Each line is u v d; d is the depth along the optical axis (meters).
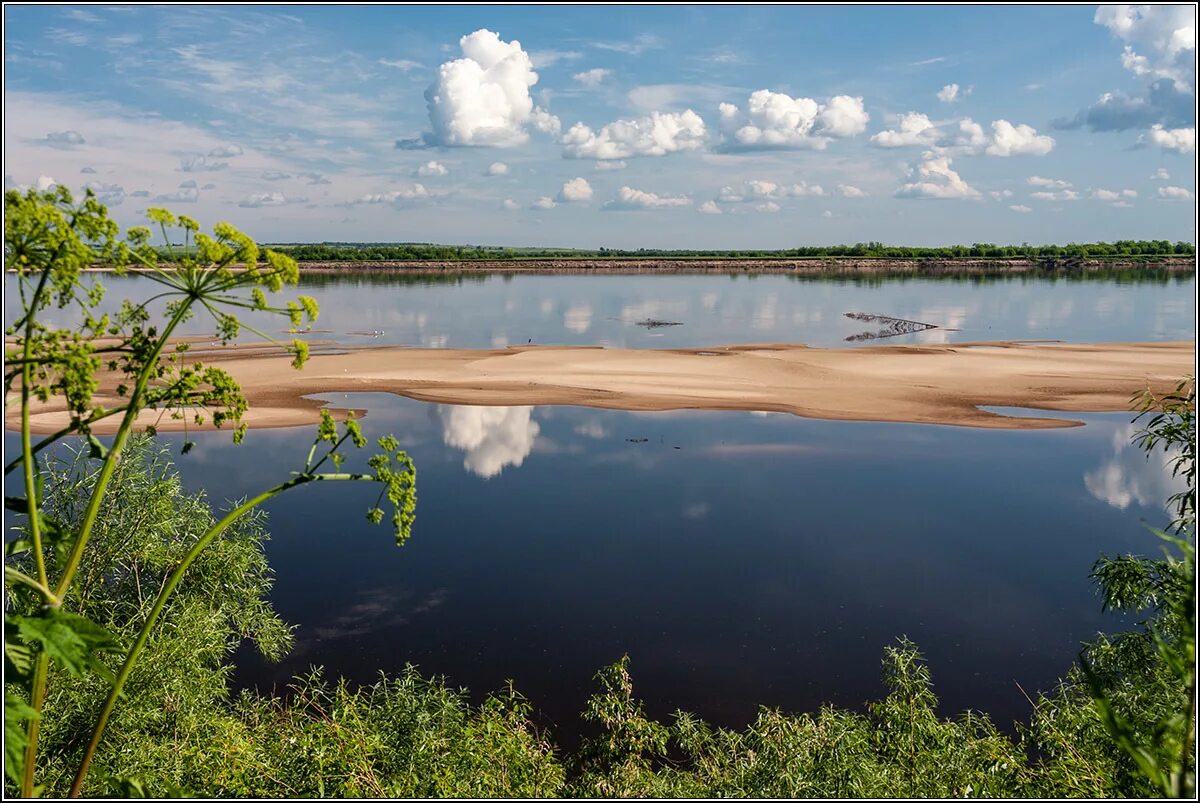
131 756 6.39
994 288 80.94
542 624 11.72
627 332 46.66
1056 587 12.90
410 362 34.34
